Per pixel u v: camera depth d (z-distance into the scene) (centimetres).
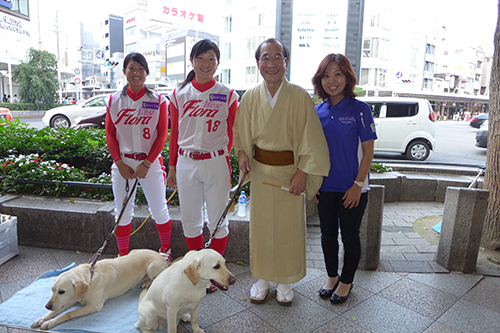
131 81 276
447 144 1306
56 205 354
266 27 2680
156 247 335
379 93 3033
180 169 262
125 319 231
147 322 213
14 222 321
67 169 433
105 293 240
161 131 292
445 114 4344
